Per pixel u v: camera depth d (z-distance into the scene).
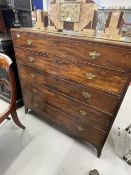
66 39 1.03
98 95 1.09
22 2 1.75
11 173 1.25
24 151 1.44
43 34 1.13
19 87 1.93
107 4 1.69
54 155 1.42
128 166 1.34
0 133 1.63
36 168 1.30
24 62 1.46
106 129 1.19
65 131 1.68
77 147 1.51
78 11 1.07
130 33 1.01
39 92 1.53
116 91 0.99
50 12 1.23
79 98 1.22
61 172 1.28
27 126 1.74
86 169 1.30
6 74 1.62
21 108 2.03
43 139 1.58
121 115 2.02
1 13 1.86
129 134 1.65
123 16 0.97
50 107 1.54
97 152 1.39
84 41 0.95
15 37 1.37
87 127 1.32
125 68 0.88
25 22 1.88
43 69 1.33
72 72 1.14
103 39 0.95
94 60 0.98
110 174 1.27
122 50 0.84
